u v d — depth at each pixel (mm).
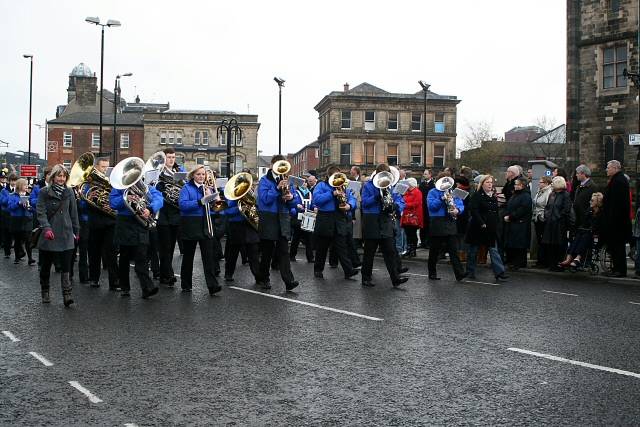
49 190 11023
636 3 33062
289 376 6660
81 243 14422
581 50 35406
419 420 5363
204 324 9359
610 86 34406
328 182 14883
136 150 84625
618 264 14703
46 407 5695
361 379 6555
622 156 33844
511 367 7020
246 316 9992
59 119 83875
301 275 15570
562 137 100938
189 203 12211
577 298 11852
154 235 14633
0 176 23328
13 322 9555
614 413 5520
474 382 6461
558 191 15680
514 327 9156
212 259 12383
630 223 14695
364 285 13602
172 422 5309
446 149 77500
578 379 6555
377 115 76812
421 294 12328
